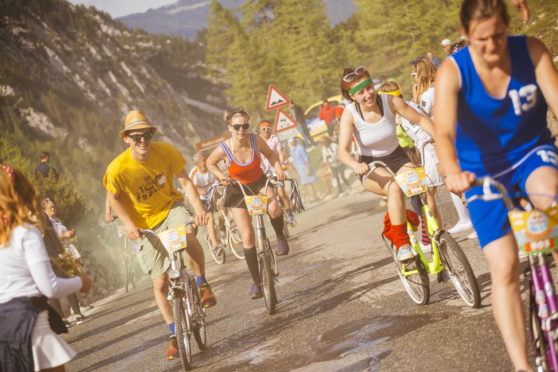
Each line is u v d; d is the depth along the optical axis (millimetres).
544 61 3596
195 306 6914
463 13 3469
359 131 6500
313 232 15547
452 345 5094
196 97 195500
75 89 136625
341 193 24219
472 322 5523
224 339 7383
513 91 3604
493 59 3467
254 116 84188
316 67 70250
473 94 3615
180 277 6664
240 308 8883
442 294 6766
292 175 28594
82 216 16984
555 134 12773
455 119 3625
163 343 8070
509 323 3576
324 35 70625
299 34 71938
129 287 15820
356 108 6441
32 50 137750
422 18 53719
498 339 4918
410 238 6473
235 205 8516
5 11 141375
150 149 7027
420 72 9078
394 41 58875
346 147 6504
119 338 9188
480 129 3713
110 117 136500
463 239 9148
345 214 17531
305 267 10805
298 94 72625
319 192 27719
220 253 14391
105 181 6930
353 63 67750
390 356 5270
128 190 6980
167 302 7090
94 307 13711
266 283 7961
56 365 4008
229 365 6250
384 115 6410
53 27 150375
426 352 5117
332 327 6629
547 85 3578
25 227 4008
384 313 6641
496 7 3367
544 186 3492
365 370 5113
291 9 70625
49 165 17641
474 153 3793
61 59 141250
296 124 24438
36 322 3980
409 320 6125
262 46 85375
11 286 3967
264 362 6035
